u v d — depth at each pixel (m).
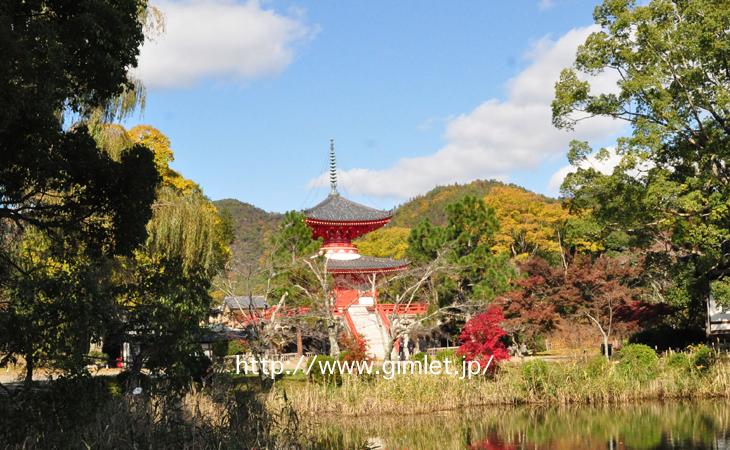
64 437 11.74
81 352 12.22
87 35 13.12
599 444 18.55
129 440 12.14
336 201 43.38
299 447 15.92
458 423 22.33
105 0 13.95
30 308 11.46
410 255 38.34
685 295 30.62
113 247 15.73
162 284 16.09
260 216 105.94
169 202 26.39
